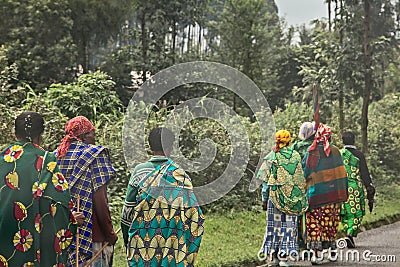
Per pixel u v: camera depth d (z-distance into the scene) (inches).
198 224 279.3
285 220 415.5
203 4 1070.4
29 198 243.4
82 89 611.5
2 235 241.8
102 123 593.9
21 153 249.8
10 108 532.7
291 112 819.4
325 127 446.0
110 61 1092.5
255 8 1027.3
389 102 1136.8
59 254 246.8
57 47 1059.3
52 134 517.3
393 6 951.0
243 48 1026.1
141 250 275.6
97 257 287.7
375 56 853.2
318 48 888.3
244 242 482.0
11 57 1007.0
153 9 1048.2
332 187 437.7
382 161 954.1
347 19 832.3
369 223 607.2
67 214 250.1
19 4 1053.2
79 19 1162.0
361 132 875.4
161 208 276.2
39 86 999.0
